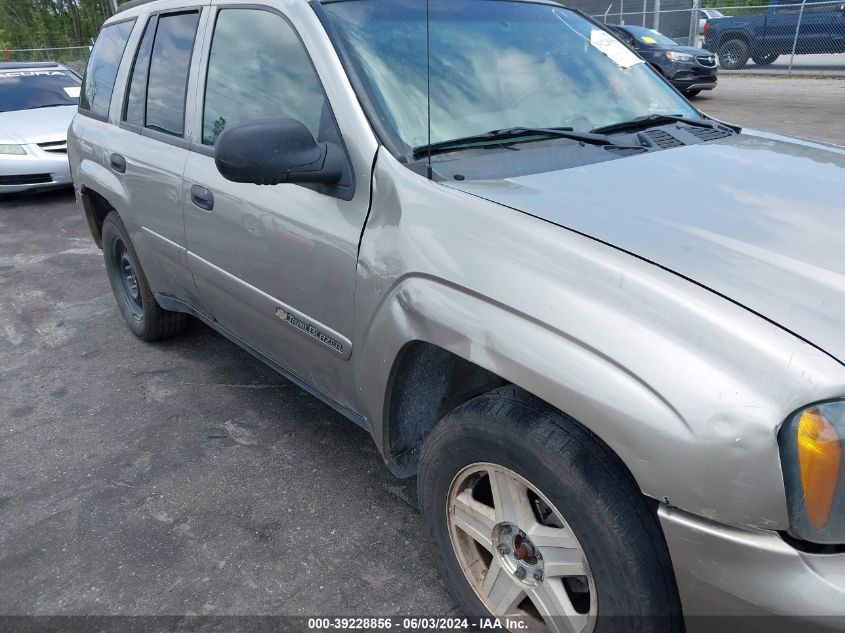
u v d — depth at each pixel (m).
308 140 2.12
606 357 1.48
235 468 2.98
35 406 3.58
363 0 2.50
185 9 3.16
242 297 2.78
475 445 1.80
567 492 1.59
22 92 8.99
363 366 2.18
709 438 1.35
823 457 1.30
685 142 2.55
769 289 1.50
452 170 2.10
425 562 2.42
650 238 1.69
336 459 3.02
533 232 1.73
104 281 5.50
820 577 1.33
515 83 2.57
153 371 3.89
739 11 17.44
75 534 2.62
